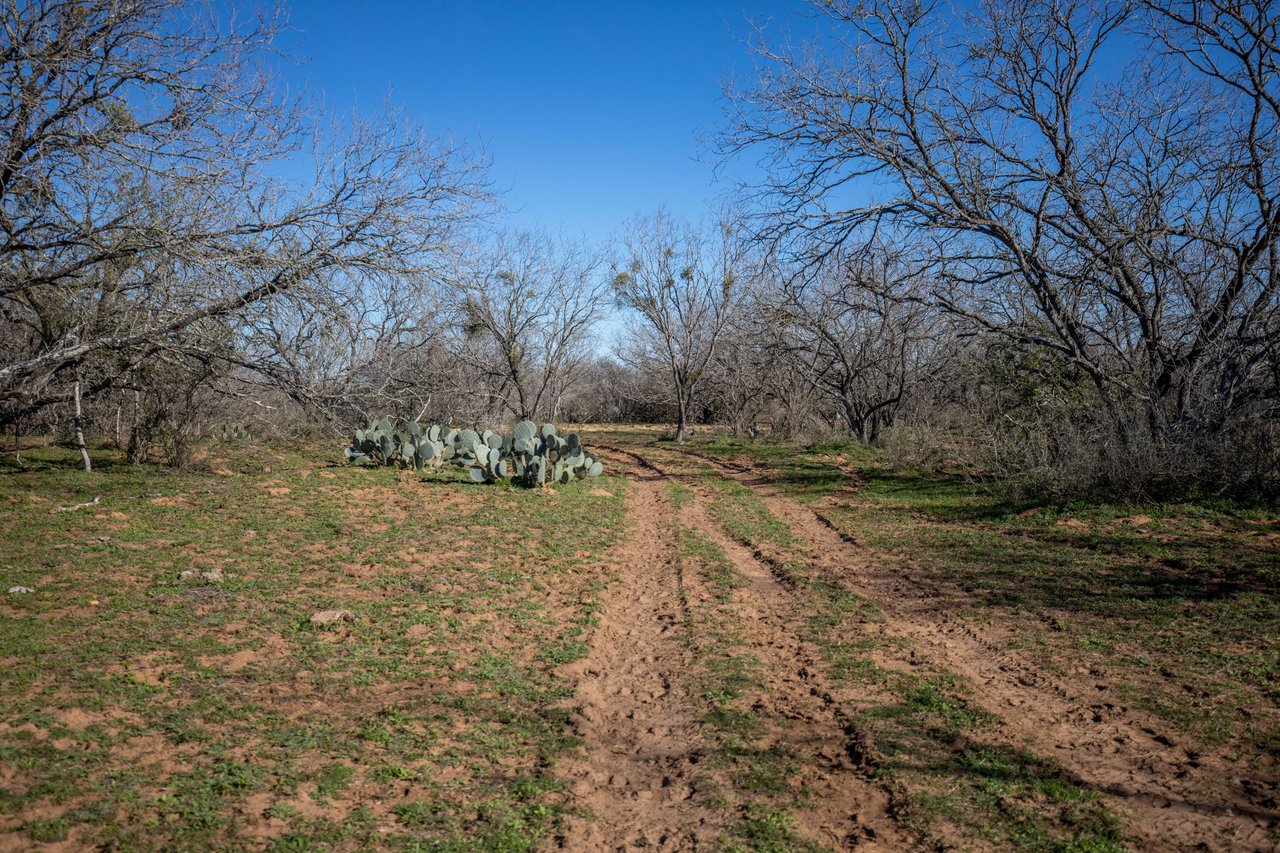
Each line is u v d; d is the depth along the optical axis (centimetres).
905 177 1444
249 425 1972
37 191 984
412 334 1997
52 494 1163
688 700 577
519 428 1680
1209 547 970
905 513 1352
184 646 609
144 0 994
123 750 439
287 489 1340
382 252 1127
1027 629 729
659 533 1230
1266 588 809
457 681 589
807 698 580
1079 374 1557
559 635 712
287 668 586
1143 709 544
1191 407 1388
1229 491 1209
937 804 421
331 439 2027
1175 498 1222
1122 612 760
